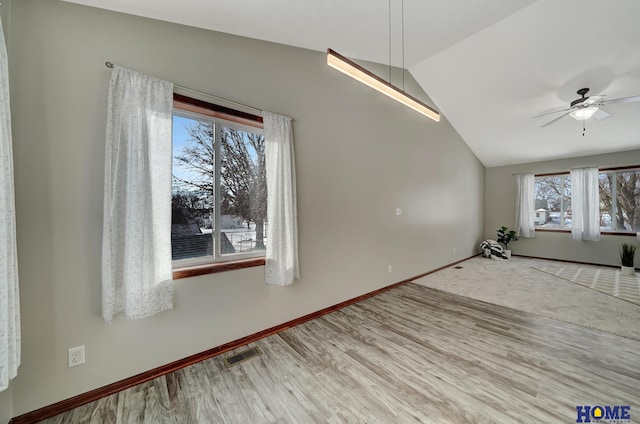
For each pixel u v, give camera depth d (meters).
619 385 1.70
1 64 1.16
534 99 4.04
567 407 1.51
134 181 1.66
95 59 1.63
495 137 5.45
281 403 1.58
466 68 3.84
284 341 2.34
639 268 4.85
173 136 2.03
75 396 1.56
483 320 2.76
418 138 4.49
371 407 1.54
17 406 1.42
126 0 1.59
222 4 1.76
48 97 1.50
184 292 1.97
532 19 2.88
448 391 1.66
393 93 1.80
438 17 2.49
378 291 3.69
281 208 2.45
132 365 1.75
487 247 6.27
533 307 3.11
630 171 5.03
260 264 2.40
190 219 2.12
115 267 1.63
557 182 5.97
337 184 3.12
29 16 1.45
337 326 2.64
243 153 2.44
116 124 1.63
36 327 1.46
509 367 1.91
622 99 2.75
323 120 2.97
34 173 1.46
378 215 3.70
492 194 6.93
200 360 2.03
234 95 2.25
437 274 4.73
